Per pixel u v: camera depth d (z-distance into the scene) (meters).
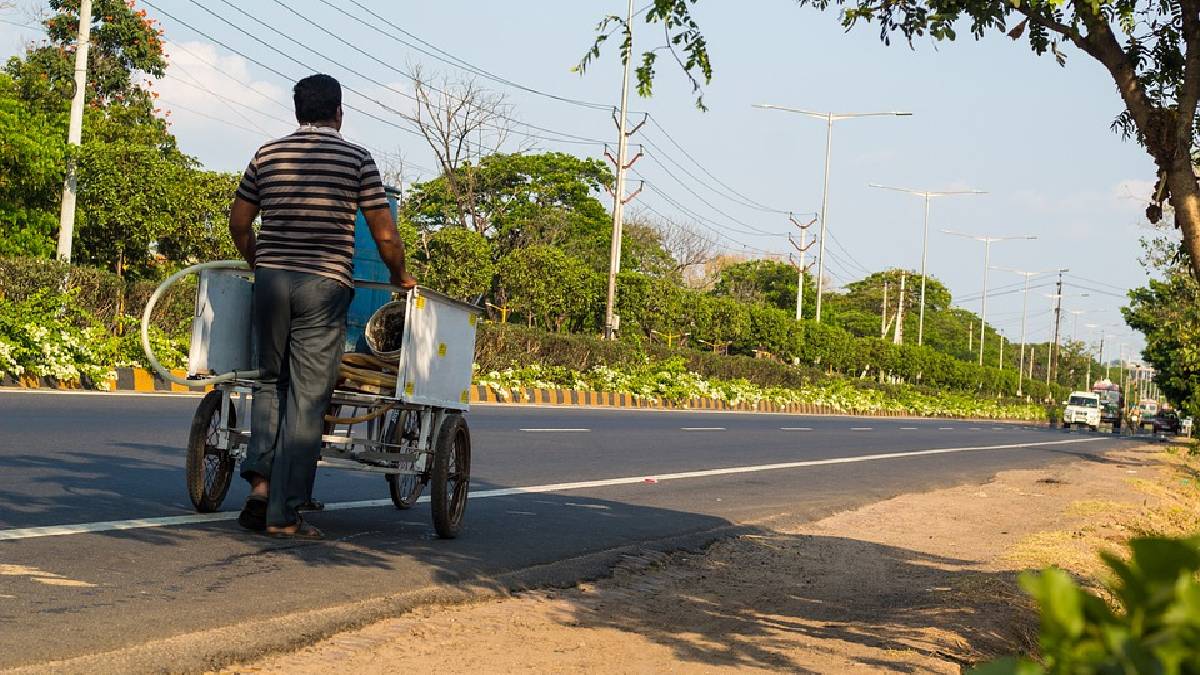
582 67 6.55
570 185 63.78
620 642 5.28
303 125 6.78
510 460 13.88
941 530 11.40
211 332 6.88
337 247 6.68
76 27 37.06
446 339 7.41
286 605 5.36
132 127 33.62
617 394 35.28
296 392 6.71
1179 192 4.47
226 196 26.28
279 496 6.84
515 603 6.09
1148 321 48.94
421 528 8.12
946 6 5.30
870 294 132.75
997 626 6.36
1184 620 0.94
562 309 40.88
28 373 17.22
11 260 18.23
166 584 5.54
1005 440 36.12
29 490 7.83
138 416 13.71
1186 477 25.27
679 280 73.38
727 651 5.24
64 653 4.23
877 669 5.05
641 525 9.60
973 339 161.88
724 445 20.06
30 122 24.19
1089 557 9.75
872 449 23.58
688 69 6.43
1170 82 5.08
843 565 8.69
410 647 4.87
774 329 59.88
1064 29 4.75
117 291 20.17
